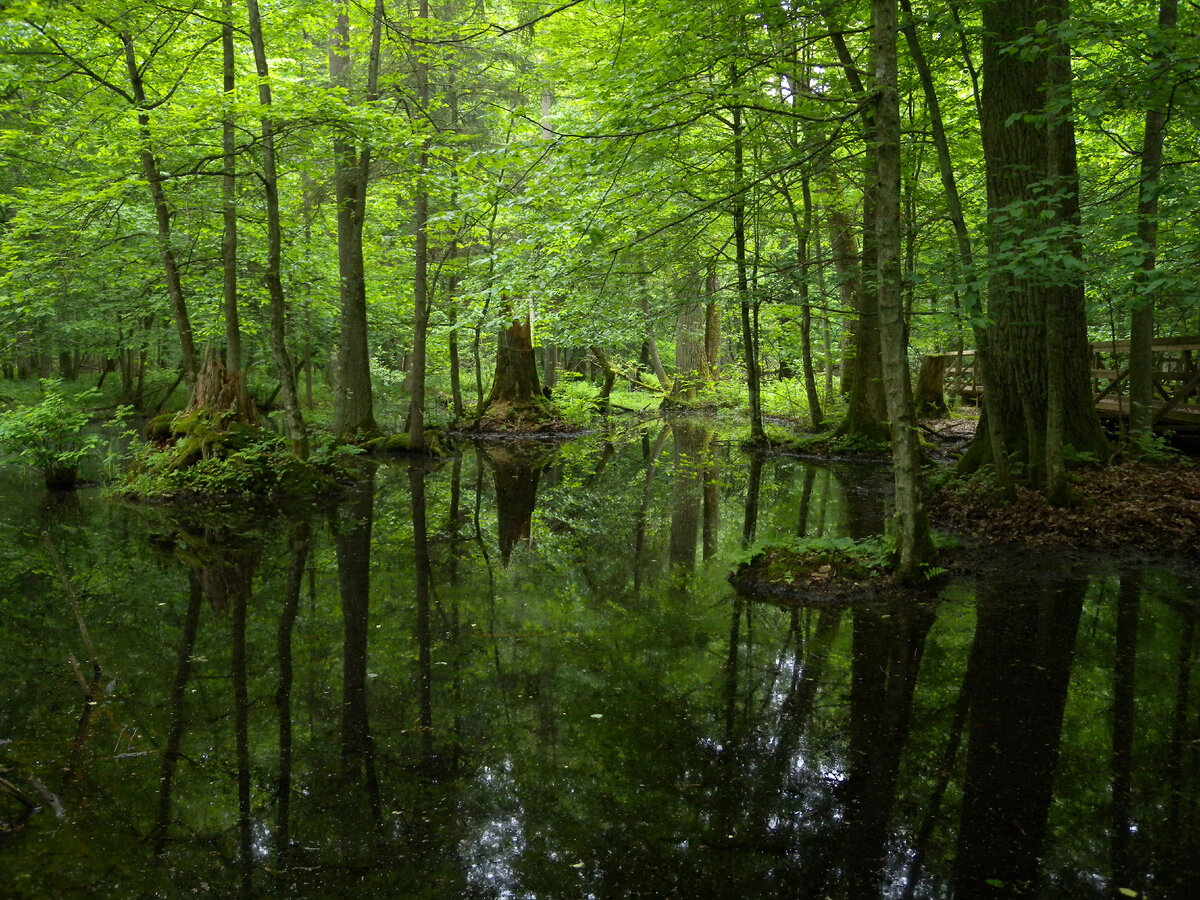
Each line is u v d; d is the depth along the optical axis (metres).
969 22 7.89
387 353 31.08
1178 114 5.70
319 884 2.75
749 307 15.20
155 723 4.00
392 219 18.20
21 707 4.16
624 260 9.72
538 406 20.12
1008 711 4.06
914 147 9.29
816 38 6.19
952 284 5.86
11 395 20.61
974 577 6.37
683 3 6.50
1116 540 7.14
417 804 3.27
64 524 8.74
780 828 3.08
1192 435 10.83
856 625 5.37
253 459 10.59
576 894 2.69
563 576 6.79
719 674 4.62
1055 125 5.78
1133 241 5.20
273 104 9.01
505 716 4.09
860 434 14.37
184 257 13.34
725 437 18.00
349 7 13.15
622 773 3.51
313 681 4.54
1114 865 2.82
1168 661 4.67
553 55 12.74
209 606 5.93
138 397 23.31
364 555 7.53
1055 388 7.52
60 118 10.72
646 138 7.00
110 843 2.98
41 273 11.11
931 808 3.20
